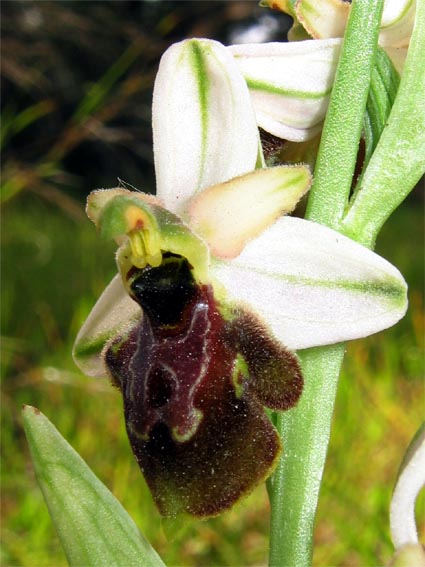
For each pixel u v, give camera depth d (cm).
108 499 8
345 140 8
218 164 8
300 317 8
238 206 8
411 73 8
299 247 8
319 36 9
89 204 8
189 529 16
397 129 8
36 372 18
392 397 19
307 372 8
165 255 8
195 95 8
